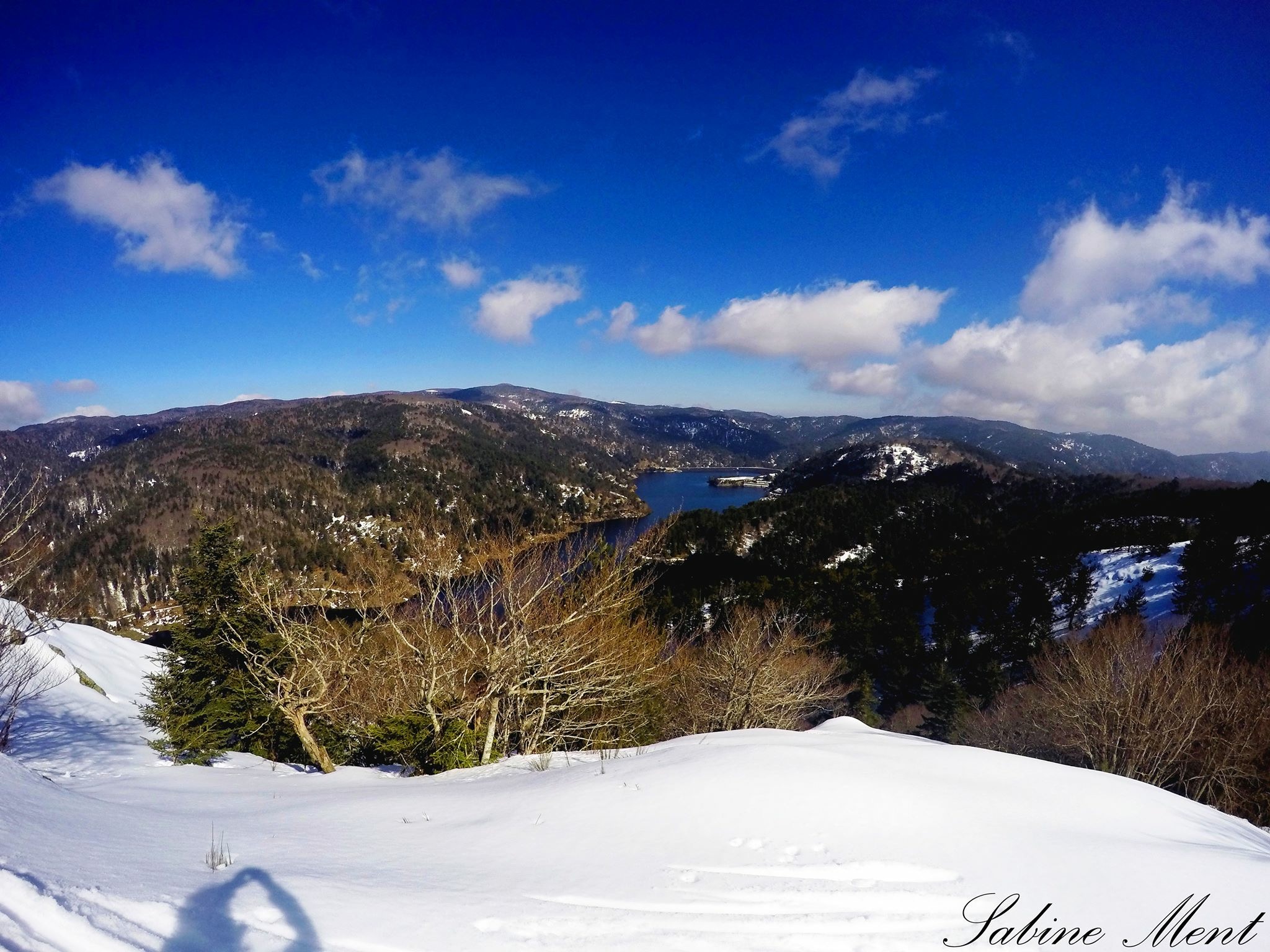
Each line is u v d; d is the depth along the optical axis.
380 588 11.81
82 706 14.75
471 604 12.18
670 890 4.11
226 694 12.38
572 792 5.93
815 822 5.10
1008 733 21.25
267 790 8.59
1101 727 16.50
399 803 6.46
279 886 3.80
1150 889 4.54
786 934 3.67
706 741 7.90
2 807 4.83
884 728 29.66
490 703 11.88
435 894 3.89
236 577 12.35
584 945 3.40
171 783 9.04
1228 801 14.96
